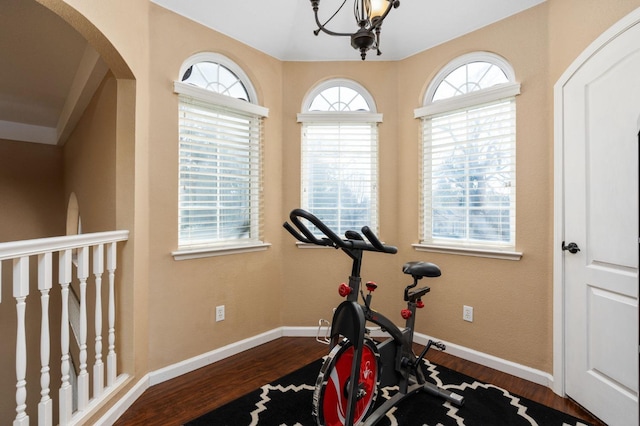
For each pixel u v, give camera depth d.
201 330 2.54
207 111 2.64
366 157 3.11
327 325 3.08
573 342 2.04
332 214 3.13
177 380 2.31
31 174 4.64
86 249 1.77
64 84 3.32
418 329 2.94
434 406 1.99
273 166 3.03
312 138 3.13
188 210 2.58
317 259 3.09
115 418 1.87
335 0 2.68
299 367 2.49
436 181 2.89
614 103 1.79
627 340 1.72
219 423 1.83
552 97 2.22
